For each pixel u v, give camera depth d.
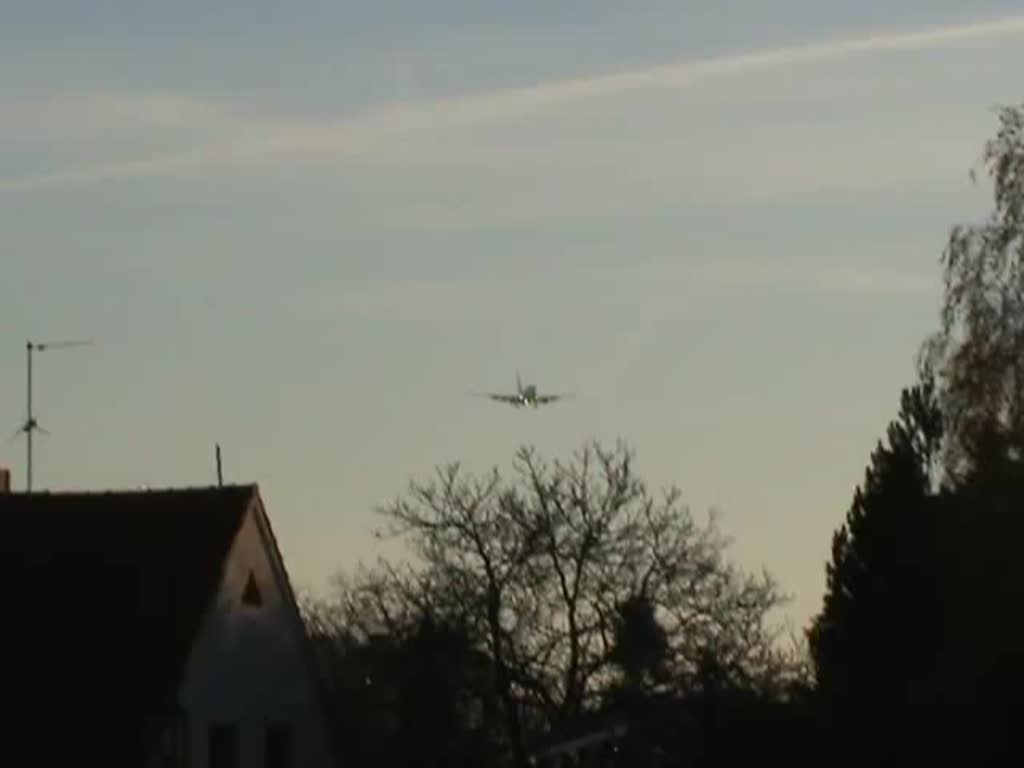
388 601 153.88
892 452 131.50
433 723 149.75
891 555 127.38
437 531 153.38
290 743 122.81
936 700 117.81
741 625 151.75
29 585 112.69
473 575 152.50
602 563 151.75
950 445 111.12
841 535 133.00
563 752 150.00
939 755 117.38
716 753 135.00
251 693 118.50
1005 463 108.81
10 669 108.19
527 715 152.62
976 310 109.50
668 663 150.12
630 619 150.75
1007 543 111.00
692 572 152.38
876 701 123.88
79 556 115.12
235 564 117.69
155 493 119.94
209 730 113.81
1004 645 113.38
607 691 150.62
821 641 135.00
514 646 151.25
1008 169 110.25
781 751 130.88
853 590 129.12
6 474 126.25
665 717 148.75
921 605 125.56
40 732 106.44
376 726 149.88
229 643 116.62
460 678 150.38
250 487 120.00
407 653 150.25
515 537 152.62
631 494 153.25
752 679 147.50
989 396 108.62
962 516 112.75
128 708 107.25
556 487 152.88
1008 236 109.69
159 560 115.25
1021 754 114.25
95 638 110.50
